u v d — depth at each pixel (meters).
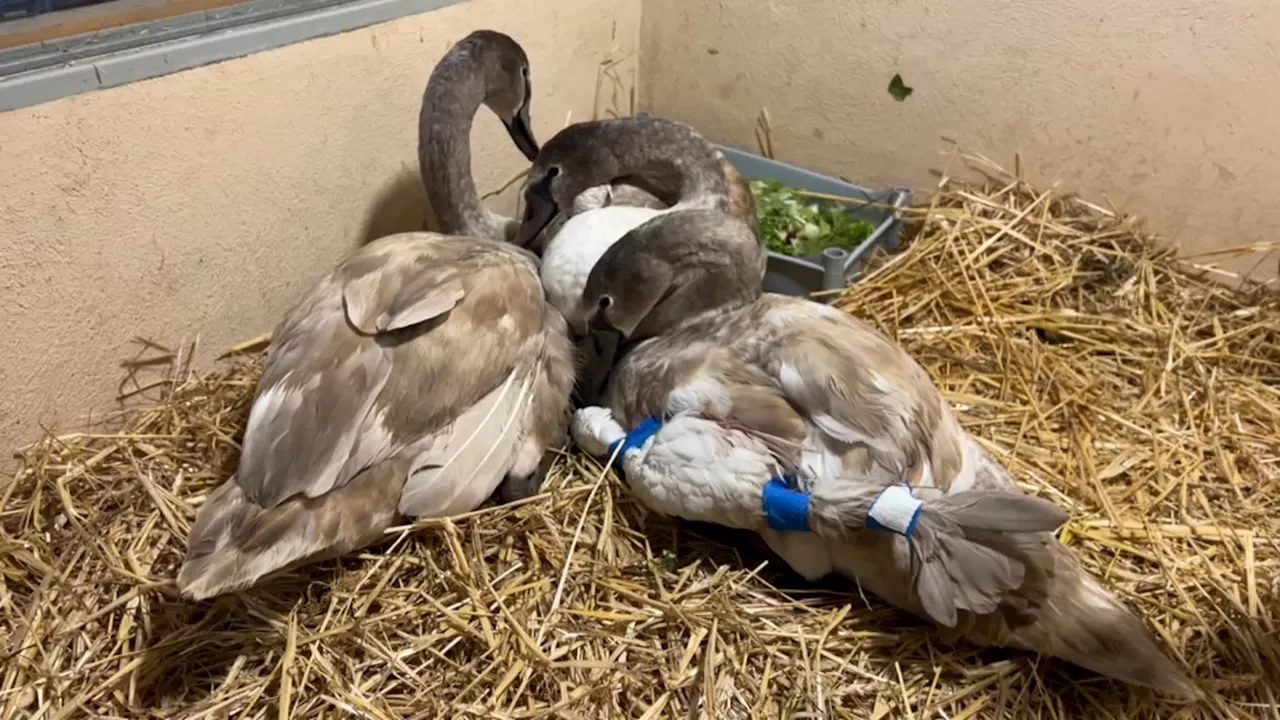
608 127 1.28
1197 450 1.15
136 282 1.08
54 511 1.02
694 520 0.95
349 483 0.87
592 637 0.89
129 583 0.93
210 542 0.81
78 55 0.99
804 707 0.84
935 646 0.90
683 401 0.94
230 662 0.87
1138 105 1.40
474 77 1.23
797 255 1.45
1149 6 1.34
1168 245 1.46
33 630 0.89
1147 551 1.02
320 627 0.88
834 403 0.88
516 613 0.91
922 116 1.53
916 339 1.32
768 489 0.87
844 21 1.52
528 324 0.98
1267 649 0.92
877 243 1.47
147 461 1.06
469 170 1.26
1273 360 1.31
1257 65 1.31
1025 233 1.47
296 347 0.91
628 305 1.07
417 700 0.84
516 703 0.84
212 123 1.09
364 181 1.29
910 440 0.87
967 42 1.45
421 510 0.91
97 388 1.09
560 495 1.02
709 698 0.83
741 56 1.62
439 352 0.91
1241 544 1.03
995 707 0.85
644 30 1.69
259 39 1.11
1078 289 1.40
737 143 1.70
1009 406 1.21
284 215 1.20
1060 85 1.43
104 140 1.00
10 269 0.97
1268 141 1.34
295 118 1.17
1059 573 0.86
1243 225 1.41
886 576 0.87
